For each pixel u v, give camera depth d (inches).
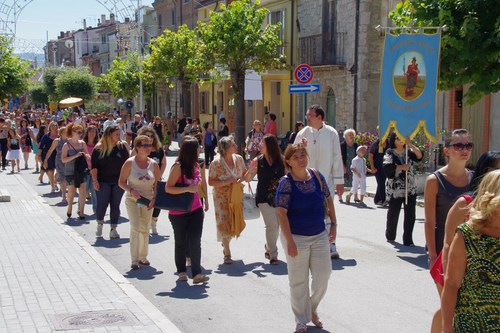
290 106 1310.3
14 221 520.7
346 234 474.6
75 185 539.2
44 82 2844.5
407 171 421.1
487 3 505.4
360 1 1060.5
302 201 254.2
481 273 146.1
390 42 450.3
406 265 375.9
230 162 377.1
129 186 367.9
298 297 258.2
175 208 327.3
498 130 812.0
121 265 381.7
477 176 220.1
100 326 254.8
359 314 284.4
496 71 504.7
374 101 1080.8
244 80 1139.9
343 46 1111.6
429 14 526.6
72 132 537.6
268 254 384.2
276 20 1338.6
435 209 235.0
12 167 949.2
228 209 378.0
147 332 248.1
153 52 1569.9
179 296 315.6
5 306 281.9
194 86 1854.1
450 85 532.1
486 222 146.7
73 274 340.5
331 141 386.9
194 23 1961.1
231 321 276.8
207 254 410.0
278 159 373.1
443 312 152.3
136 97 2348.7
